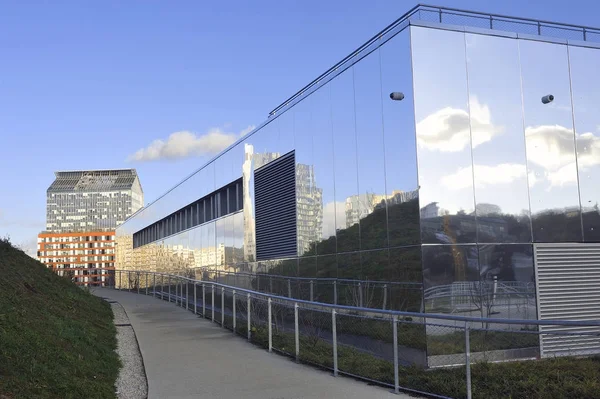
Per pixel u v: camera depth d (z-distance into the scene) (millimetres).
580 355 10781
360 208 13328
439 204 11297
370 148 12953
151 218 39156
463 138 11695
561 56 13000
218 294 18031
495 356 11055
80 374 7777
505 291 11555
